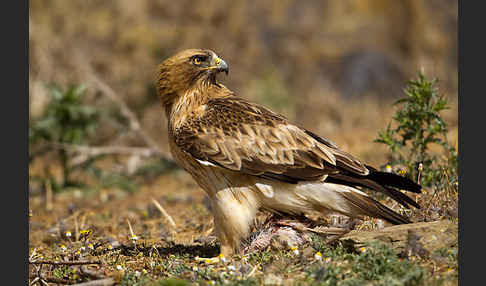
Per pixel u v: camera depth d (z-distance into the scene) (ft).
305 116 70.44
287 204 28.45
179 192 50.29
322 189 27.91
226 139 28.48
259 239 29.22
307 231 28.99
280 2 91.40
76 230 36.73
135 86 69.41
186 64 31.04
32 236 38.70
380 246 24.95
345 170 27.73
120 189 53.67
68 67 69.82
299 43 87.04
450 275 23.63
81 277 27.53
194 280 25.68
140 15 75.46
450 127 49.39
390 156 37.29
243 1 83.05
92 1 76.13
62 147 53.72
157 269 27.81
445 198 30.78
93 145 62.49
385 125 57.21
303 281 24.44
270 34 87.35
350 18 92.32
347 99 78.38
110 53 72.54
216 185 28.96
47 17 73.82
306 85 80.69
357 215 27.99
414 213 30.60
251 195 28.66
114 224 40.01
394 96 79.25
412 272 23.12
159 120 68.85
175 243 33.71
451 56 86.28
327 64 84.94
